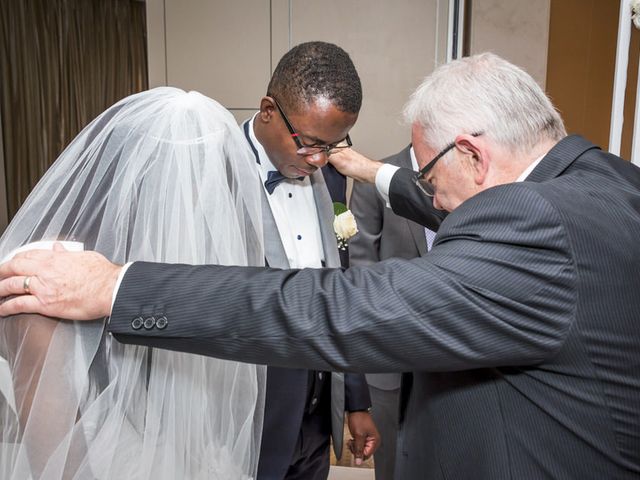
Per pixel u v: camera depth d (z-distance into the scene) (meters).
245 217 0.94
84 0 5.51
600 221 0.75
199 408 0.86
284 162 1.15
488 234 0.75
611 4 3.20
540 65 3.02
